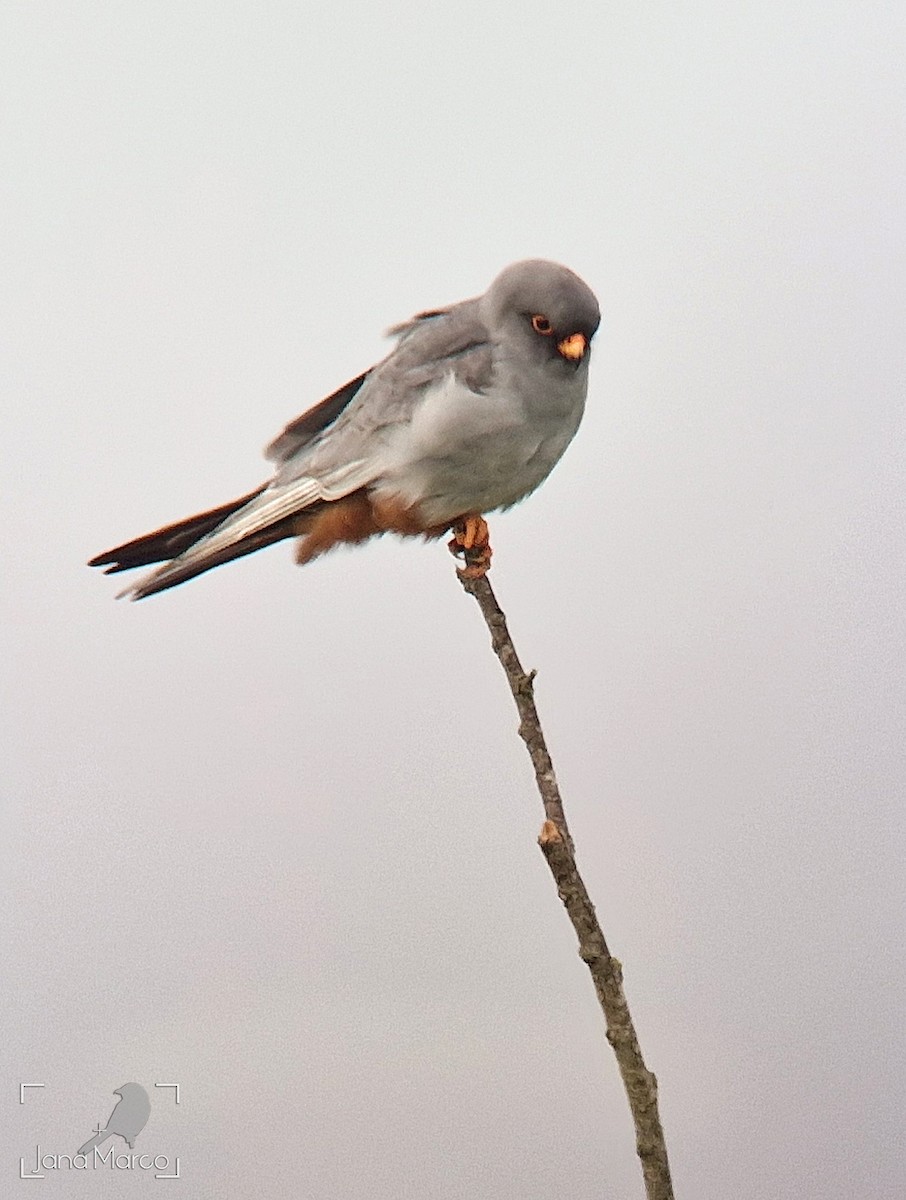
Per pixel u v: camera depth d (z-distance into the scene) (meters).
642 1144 6.35
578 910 6.27
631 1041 6.29
